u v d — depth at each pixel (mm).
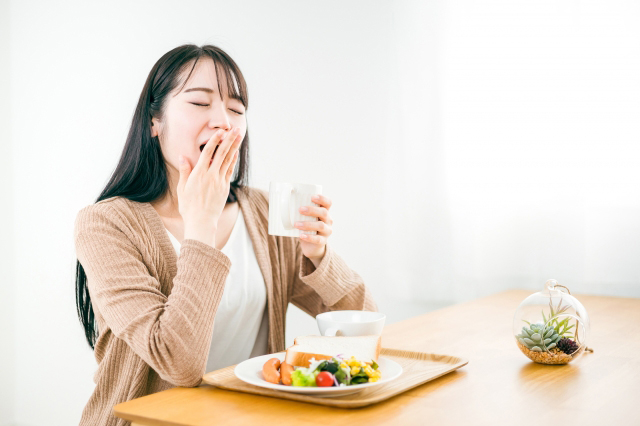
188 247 975
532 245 1850
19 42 2781
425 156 1979
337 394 752
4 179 2809
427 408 724
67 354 2734
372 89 2125
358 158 2166
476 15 1892
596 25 1750
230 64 1204
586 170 1771
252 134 2387
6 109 2809
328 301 1214
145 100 1188
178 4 2494
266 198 1398
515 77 1847
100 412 1062
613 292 1756
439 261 1977
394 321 2072
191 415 706
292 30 2289
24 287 2805
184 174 1037
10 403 2836
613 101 1734
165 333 882
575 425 664
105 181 2617
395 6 2010
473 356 997
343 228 2201
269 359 888
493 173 1886
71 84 2684
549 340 915
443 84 1940
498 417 690
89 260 1034
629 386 818
